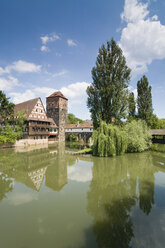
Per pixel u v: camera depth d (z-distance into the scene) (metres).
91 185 11.23
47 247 5.13
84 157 22.03
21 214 7.32
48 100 57.22
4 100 31.95
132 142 24.44
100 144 21.66
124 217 6.98
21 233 5.91
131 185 11.21
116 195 9.49
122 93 26.73
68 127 57.44
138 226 6.24
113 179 12.59
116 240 5.43
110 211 7.54
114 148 21.55
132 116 46.53
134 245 5.12
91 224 6.45
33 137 41.88
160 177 13.08
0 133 32.75
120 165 17.23
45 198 9.11
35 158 21.86
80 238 5.56
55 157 22.61
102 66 27.28
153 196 9.29
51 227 6.28
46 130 47.84
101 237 5.62
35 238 5.62
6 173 14.41
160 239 5.44
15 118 38.69
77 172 14.66
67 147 36.34
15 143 37.09
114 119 27.25
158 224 6.38
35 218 6.97
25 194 9.71
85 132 53.28
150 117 42.44
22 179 12.69
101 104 27.75
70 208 7.87
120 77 27.36
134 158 21.00
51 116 56.12
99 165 17.31
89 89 29.03
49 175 13.72
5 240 5.52
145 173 14.21
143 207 7.89
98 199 8.93
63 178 12.88
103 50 28.22
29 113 40.97
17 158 21.92
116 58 27.89
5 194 9.71
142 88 43.38
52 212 7.49
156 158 20.94
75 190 10.33
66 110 59.59
